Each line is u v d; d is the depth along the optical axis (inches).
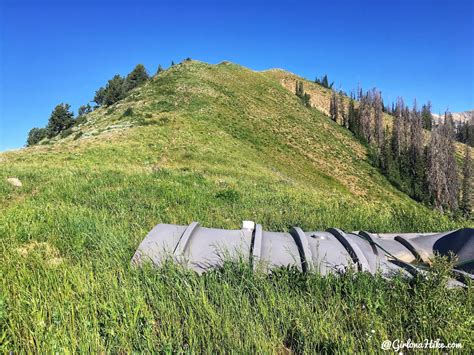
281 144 2159.2
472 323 130.8
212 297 151.6
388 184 2496.3
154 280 160.9
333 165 2330.2
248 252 178.4
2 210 341.1
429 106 5408.5
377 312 147.3
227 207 399.2
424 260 187.0
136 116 1712.6
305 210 400.8
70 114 3095.5
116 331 130.9
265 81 3631.9
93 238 230.4
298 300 149.8
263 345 123.2
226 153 1391.5
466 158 2997.0
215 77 2908.5
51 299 149.7
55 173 596.4
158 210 347.3
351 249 183.6
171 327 136.9
